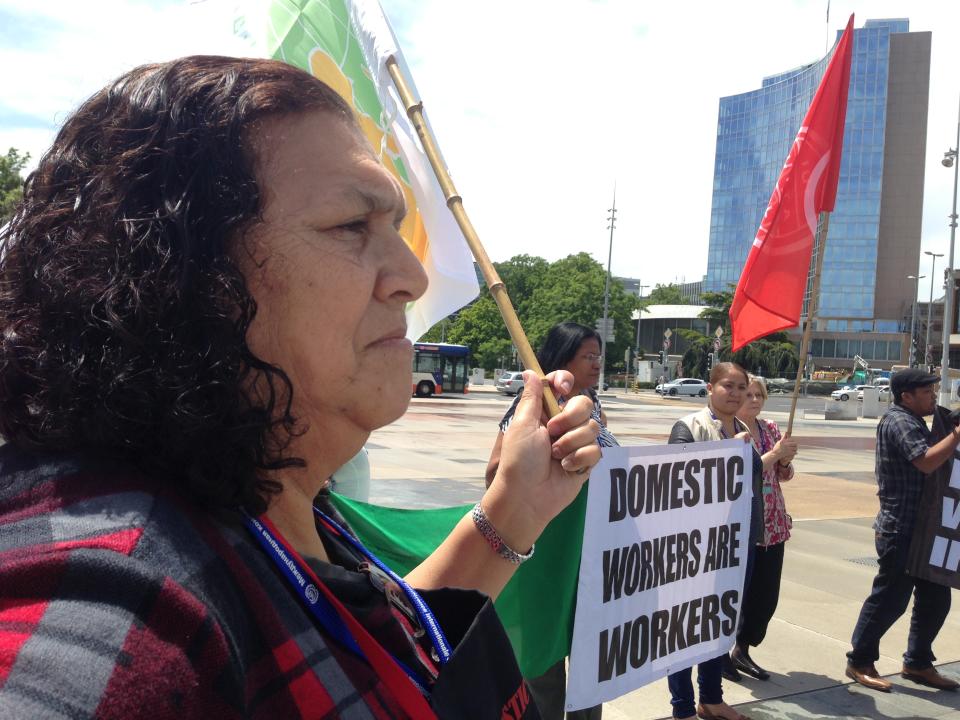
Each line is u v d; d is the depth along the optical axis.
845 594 5.70
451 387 35.53
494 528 1.16
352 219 0.72
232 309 0.63
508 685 0.89
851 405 31.72
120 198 0.63
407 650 0.78
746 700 3.94
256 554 0.63
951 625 5.30
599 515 2.80
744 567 3.45
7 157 16.69
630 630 2.94
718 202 84.69
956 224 30.33
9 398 0.61
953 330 70.81
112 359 0.58
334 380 0.71
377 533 2.58
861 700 4.01
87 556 0.48
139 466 0.60
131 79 0.72
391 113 1.64
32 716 0.40
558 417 1.20
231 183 0.65
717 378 4.17
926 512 4.07
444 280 1.87
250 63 0.74
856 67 84.75
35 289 0.62
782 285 4.04
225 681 0.51
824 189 3.97
